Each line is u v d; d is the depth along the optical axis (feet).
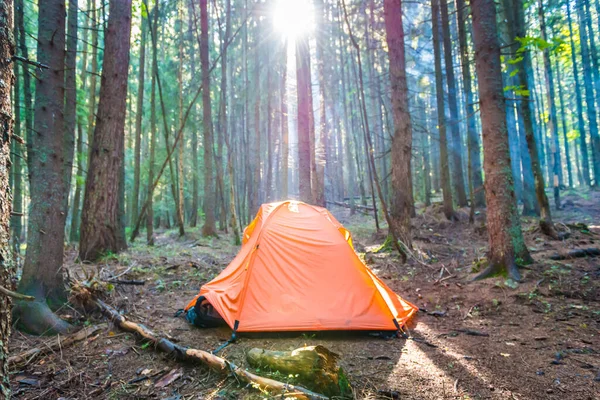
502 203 19.43
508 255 18.93
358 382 9.46
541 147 67.92
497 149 19.70
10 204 5.69
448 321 14.78
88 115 40.27
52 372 10.21
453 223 38.01
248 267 14.42
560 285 16.99
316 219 16.60
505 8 32.01
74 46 29.45
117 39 25.71
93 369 10.49
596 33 60.70
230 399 8.61
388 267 24.72
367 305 13.65
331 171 84.79
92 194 25.11
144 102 65.05
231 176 38.86
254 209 52.31
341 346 12.16
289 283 14.01
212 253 32.24
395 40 30.07
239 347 11.94
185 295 18.61
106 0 41.32
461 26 38.83
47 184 14.29
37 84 14.26
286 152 49.34
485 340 12.43
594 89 60.44
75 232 42.60
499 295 16.97
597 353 10.92
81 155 41.50
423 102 70.59
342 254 14.90
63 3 14.74
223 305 13.73
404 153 29.76
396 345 12.24
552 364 10.31
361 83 22.75
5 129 5.51
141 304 16.48
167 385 9.49
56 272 14.38
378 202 69.67
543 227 25.49
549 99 45.11
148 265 24.11
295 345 12.19
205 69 41.06
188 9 57.67
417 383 9.37
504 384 9.21
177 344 12.18
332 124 83.66
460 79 59.41
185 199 80.02
